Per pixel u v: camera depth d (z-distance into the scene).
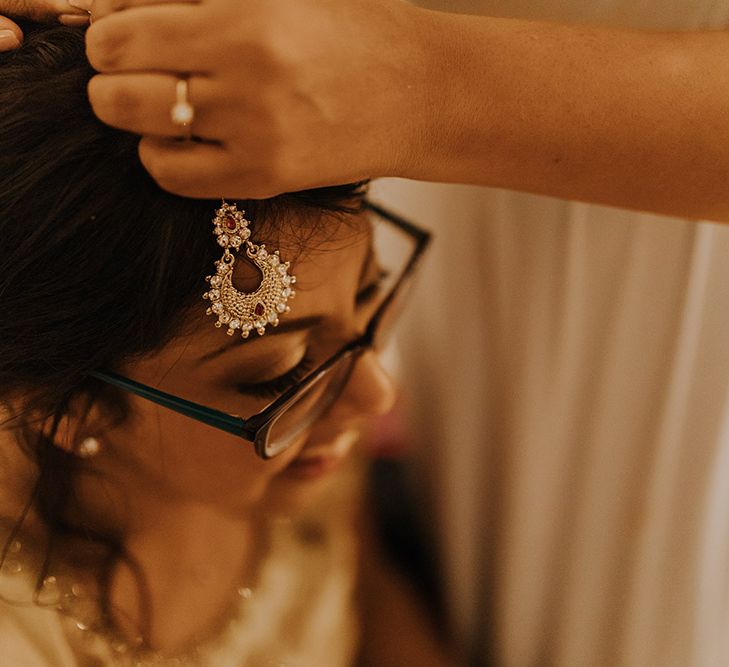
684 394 0.57
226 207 0.40
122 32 0.33
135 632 0.54
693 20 0.49
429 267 0.64
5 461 0.50
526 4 0.50
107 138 0.39
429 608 0.76
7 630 0.48
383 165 0.37
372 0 0.36
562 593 0.66
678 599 0.62
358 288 0.48
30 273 0.41
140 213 0.40
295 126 0.34
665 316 0.56
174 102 0.33
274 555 0.63
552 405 0.61
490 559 0.71
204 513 0.55
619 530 0.62
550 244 0.58
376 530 0.76
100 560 0.52
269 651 0.61
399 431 0.77
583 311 0.58
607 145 0.39
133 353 0.43
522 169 0.39
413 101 0.36
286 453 0.51
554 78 0.38
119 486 0.51
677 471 0.59
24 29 0.42
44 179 0.40
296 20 0.33
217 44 0.33
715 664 0.67
